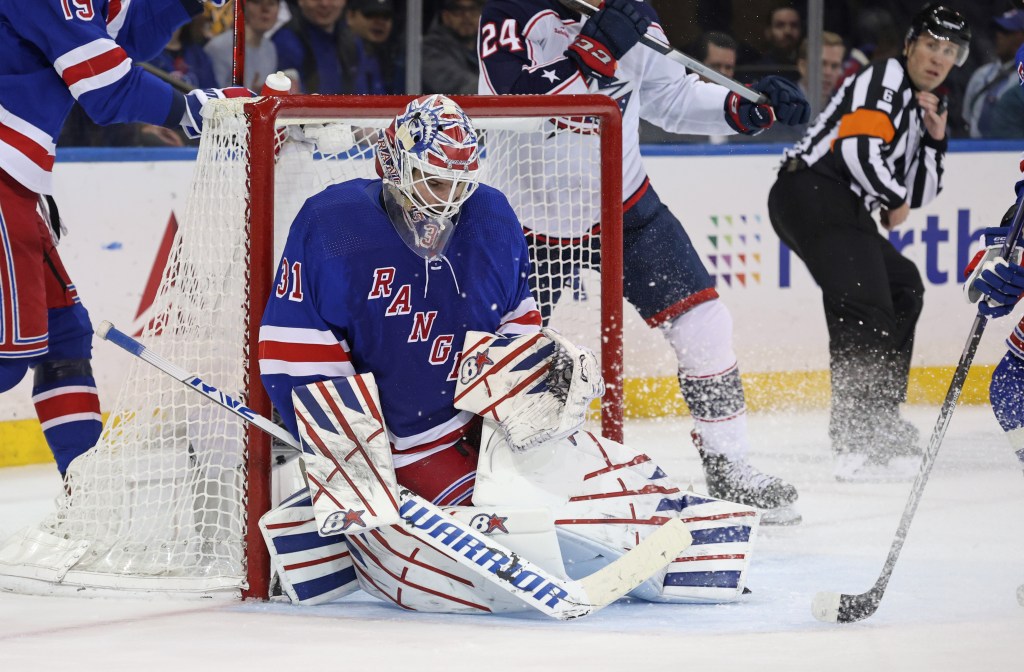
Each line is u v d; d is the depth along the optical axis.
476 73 25.91
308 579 11.24
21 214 12.76
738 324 25.41
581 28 14.50
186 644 9.73
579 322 15.66
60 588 11.79
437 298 11.05
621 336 13.06
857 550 13.59
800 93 15.32
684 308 15.23
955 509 15.96
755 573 12.48
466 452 11.42
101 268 21.94
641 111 15.88
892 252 22.58
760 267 25.50
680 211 25.12
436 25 25.69
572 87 14.09
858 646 9.45
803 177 21.98
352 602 11.48
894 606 10.94
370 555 11.00
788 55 27.22
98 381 21.80
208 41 25.06
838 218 21.80
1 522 15.80
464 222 11.21
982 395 26.61
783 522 15.13
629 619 10.59
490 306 11.26
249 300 11.58
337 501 10.62
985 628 10.04
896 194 21.64
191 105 12.77
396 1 25.48
